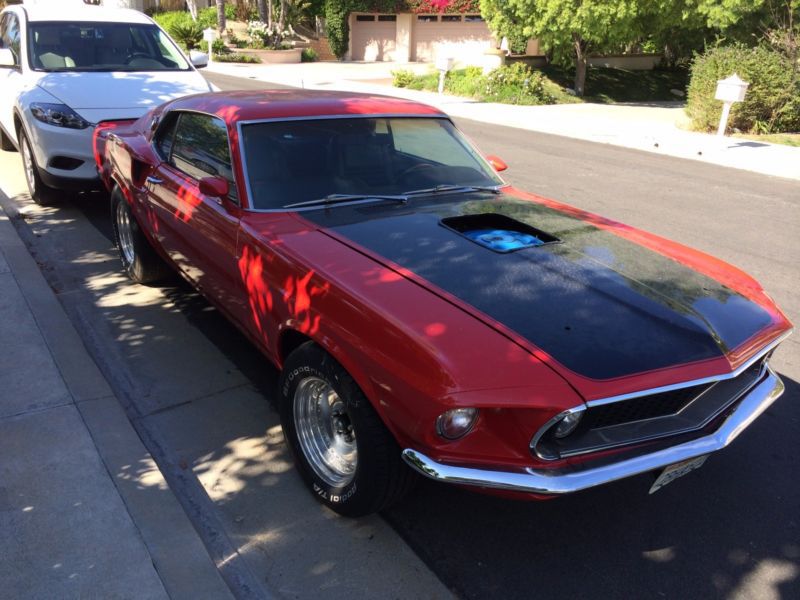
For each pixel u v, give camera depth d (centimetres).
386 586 279
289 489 335
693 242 771
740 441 388
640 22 2138
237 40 3594
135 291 554
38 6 845
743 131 1773
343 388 285
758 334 300
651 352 267
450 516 320
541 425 241
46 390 397
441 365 246
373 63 3741
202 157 425
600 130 1702
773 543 310
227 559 290
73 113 666
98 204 765
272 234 344
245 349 470
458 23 3903
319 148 403
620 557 298
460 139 467
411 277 298
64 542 286
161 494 318
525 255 331
